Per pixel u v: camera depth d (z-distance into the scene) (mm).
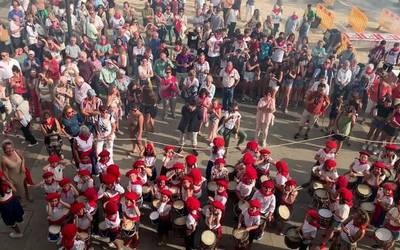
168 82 13906
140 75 14094
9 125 13234
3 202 9109
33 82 12984
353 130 14844
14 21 16719
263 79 15453
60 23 17609
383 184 10102
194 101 12461
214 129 12789
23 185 10242
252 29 18219
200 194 10141
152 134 13844
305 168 12883
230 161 12703
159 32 19125
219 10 21797
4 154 9805
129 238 9180
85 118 11711
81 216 8680
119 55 15297
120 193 9500
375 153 13656
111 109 12133
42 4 18391
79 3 18438
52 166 9875
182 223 9172
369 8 28547
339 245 9102
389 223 9367
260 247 9914
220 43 16297
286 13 26266
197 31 16672
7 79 13391
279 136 14297
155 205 9523
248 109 15695
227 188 10148
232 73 14438
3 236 9812
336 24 25047
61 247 8977
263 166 10555
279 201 10070
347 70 14828
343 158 13430
